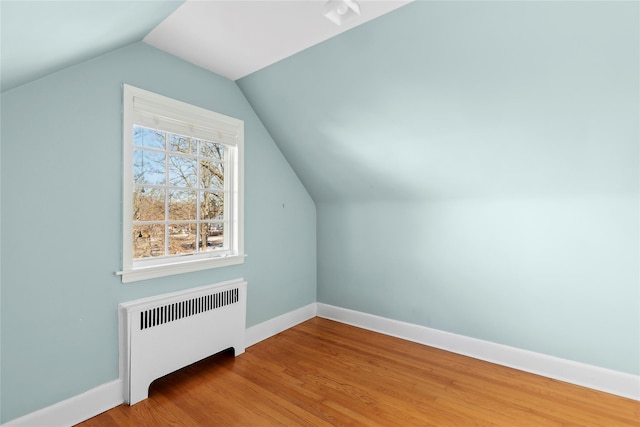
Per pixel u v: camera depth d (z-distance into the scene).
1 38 0.93
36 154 1.74
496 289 2.67
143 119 2.19
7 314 1.66
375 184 3.17
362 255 3.48
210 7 1.83
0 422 1.64
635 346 2.13
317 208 3.84
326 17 1.87
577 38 1.64
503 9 1.67
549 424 1.85
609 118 1.85
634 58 1.60
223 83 2.76
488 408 2.00
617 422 1.86
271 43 2.22
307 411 1.97
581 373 2.30
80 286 1.90
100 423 1.86
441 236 2.95
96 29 1.35
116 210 2.06
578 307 2.32
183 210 2.54
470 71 1.98
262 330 3.10
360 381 2.32
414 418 1.91
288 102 2.81
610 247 2.20
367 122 2.62
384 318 3.32
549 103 1.94
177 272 2.37
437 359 2.70
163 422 1.86
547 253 2.44
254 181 3.06
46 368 1.78
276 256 3.31
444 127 2.36
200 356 2.42
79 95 1.89
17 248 1.68
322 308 3.82
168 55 2.35
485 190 2.63
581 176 2.17
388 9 1.85
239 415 1.93
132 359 2.03
